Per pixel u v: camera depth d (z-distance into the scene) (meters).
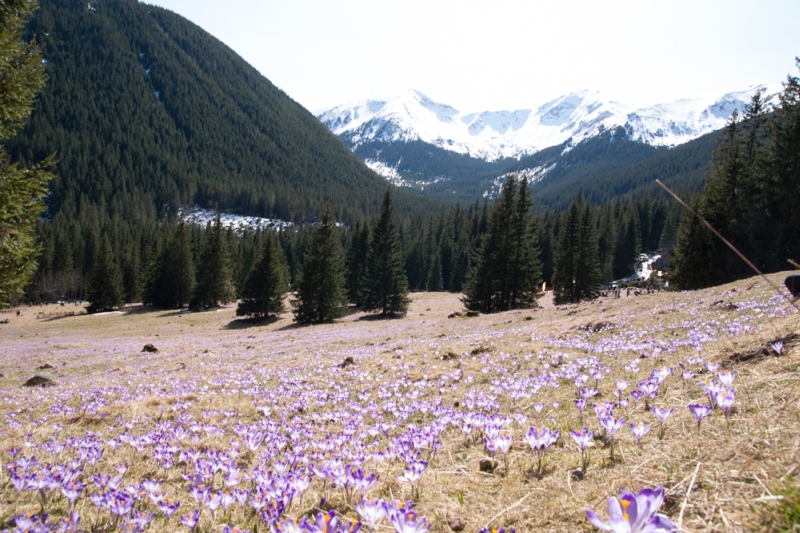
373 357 12.50
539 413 5.23
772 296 10.12
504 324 19.47
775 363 4.20
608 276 80.50
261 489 3.32
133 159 181.38
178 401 8.44
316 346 19.41
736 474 2.35
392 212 47.34
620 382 4.80
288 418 7.04
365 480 3.01
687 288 32.62
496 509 2.86
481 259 42.22
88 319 55.56
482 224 96.88
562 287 51.53
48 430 6.86
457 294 70.25
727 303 10.89
